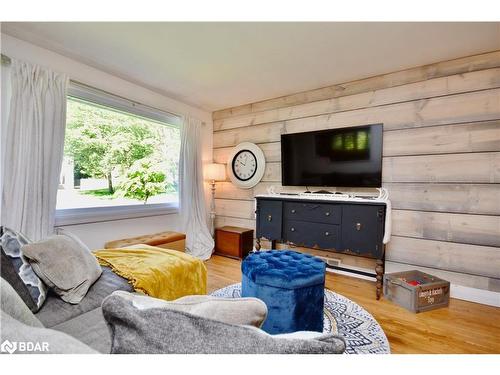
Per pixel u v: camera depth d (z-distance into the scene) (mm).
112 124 2871
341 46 2092
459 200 2271
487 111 2174
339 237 2414
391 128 2588
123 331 461
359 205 2303
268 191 3385
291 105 3260
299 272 1669
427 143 2410
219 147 3990
